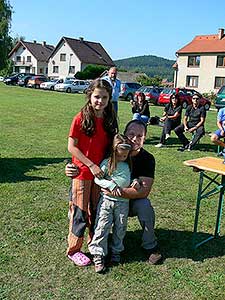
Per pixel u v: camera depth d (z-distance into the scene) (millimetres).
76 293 3078
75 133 3404
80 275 3330
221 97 21469
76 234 3498
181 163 7891
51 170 6586
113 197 3436
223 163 3918
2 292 3029
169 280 3336
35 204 4914
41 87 39188
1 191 5305
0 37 50969
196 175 6898
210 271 3535
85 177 3416
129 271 3434
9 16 51469
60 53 66812
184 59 48188
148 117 9844
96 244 3469
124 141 3395
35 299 2973
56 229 4211
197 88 47469
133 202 3678
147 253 3721
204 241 4090
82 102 23688
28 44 74562
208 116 20328
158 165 7574
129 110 20234
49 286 3150
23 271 3342
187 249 3932
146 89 28922
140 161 3631
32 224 4309
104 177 3469
